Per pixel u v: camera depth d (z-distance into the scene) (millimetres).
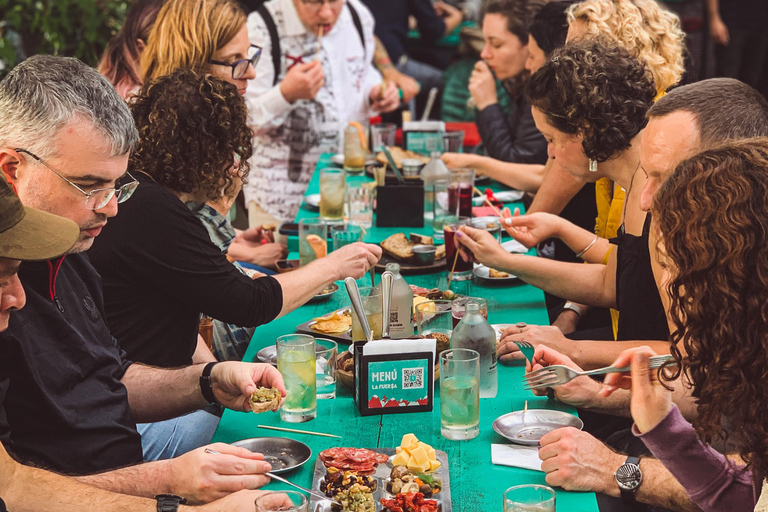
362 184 3578
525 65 3988
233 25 3246
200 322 2713
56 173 1790
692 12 6203
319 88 4539
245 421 1994
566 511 1619
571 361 2076
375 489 1652
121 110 1850
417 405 2016
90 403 1960
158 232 2234
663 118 2012
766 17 6211
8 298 1537
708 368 1390
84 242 1910
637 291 2449
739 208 1309
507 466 1760
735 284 1320
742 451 1442
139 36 3830
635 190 2535
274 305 2422
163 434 2359
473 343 2047
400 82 5465
